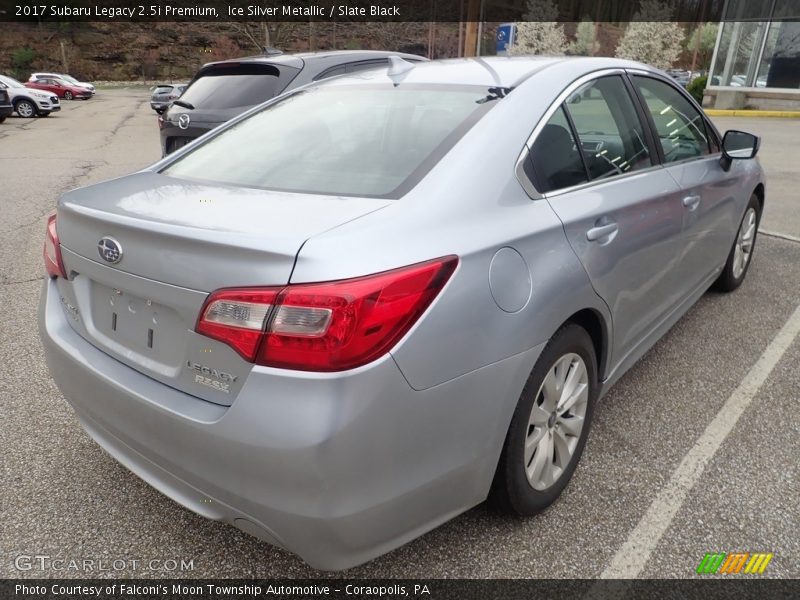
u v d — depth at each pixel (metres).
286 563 2.11
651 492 2.40
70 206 2.08
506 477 2.03
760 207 4.54
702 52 55.53
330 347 1.53
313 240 1.60
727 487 2.43
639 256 2.59
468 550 2.12
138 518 2.31
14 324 3.99
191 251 1.69
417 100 2.41
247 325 1.58
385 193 1.93
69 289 2.18
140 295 1.82
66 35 58.53
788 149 11.64
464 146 2.06
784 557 2.09
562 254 2.09
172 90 27.83
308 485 1.57
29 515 2.31
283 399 1.55
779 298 4.36
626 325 2.63
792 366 3.39
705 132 3.59
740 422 2.87
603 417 2.92
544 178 2.21
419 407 1.67
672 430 2.81
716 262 3.83
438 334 1.68
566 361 2.21
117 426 1.94
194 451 1.70
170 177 2.37
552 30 43.22
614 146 2.65
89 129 18.78
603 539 2.17
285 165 2.26
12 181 9.33
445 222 1.82
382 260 1.62
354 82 2.80
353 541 1.67
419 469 1.73
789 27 19.17
